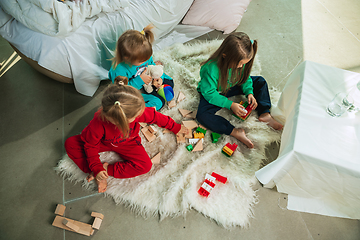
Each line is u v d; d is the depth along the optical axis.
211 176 1.41
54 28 1.36
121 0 1.57
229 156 1.51
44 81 1.82
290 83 1.40
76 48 1.51
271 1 2.44
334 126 1.03
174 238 1.28
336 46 2.15
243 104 1.67
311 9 2.40
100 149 1.40
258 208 1.38
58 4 1.29
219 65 1.41
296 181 1.20
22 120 1.64
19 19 1.33
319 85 1.17
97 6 1.49
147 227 1.31
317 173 1.04
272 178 1.27
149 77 1.53
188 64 1.97
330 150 0.97
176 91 1.82
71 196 1.38
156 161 1.49
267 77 1.94
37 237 1.26
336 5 2.43
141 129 1.60
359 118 1.05
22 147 1.53
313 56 2.08
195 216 1.34
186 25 2.17
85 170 1.38
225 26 2.14
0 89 1.77
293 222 1.34
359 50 2.13
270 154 1.57
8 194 1.38
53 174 1.45
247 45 1.27
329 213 1.34
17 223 1.29
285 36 2.20
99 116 1.15
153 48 2.05
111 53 1.73
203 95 1.60
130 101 1.02
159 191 1.39
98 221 1.30
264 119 1.61
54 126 1.63
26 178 1.43
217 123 1.55
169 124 1.45
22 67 1.88
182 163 1.49
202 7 2.11
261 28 2.26
